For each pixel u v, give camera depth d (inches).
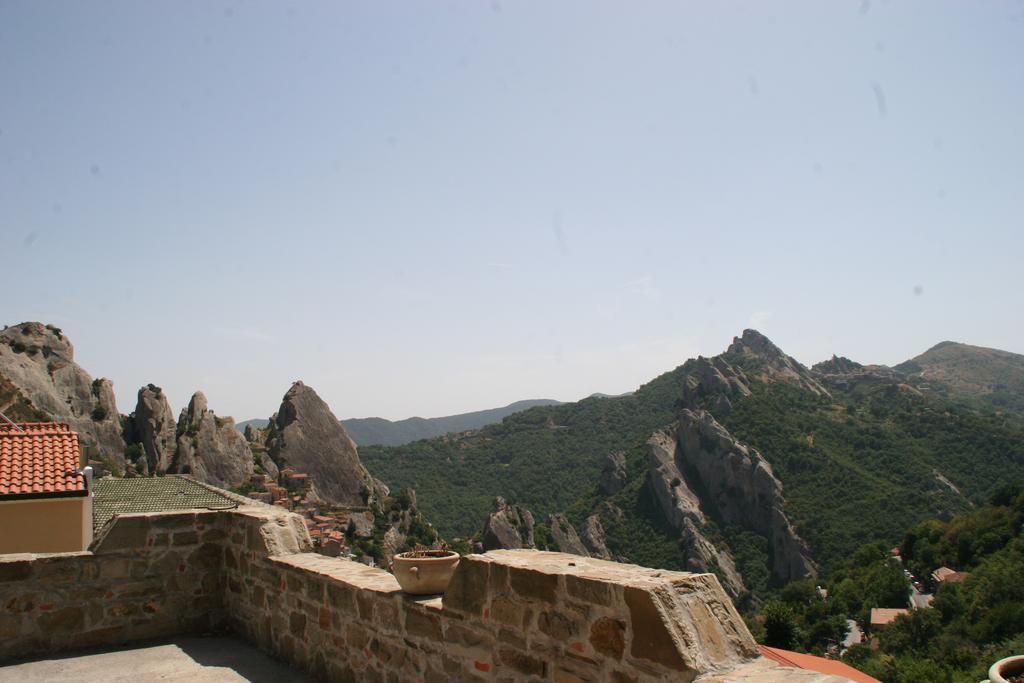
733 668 115.5
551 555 158.1
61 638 242.4
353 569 215.3
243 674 216.1
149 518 260.1
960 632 1301.7
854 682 102.9
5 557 239.9
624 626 122.8
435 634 166.7
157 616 258.1
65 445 551.8
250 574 251.3
